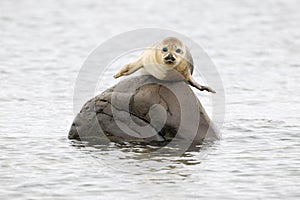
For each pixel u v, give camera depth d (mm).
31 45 77750
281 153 38219
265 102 51969
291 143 40188
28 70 64375
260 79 61531
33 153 37938
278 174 34688
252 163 36469
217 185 33188
